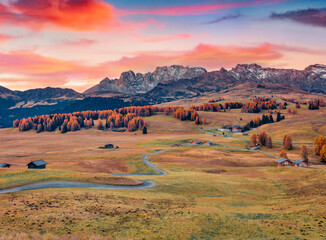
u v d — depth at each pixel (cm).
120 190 5128
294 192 5225
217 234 2844
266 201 4738
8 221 2792
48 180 5609
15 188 4856
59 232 2588
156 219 3250
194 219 3319
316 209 3634
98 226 2848
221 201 4688
